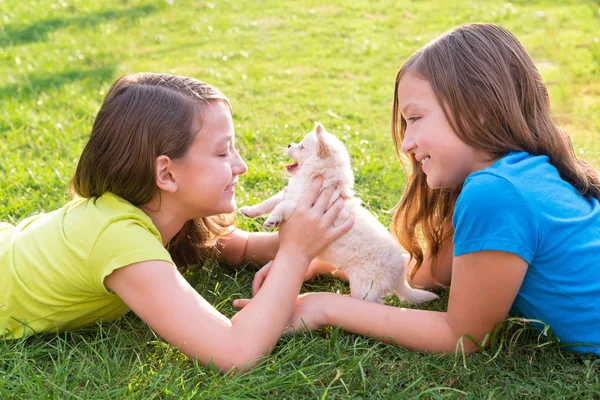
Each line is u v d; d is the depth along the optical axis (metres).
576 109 6.61
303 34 9.97
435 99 2.56
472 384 2.39
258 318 2.48
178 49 9.27
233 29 10.30
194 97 2.61
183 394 2.28
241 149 5.32
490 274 2.38
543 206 2.41
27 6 11.70
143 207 2.68
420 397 2.34
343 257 2.94
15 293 2.64
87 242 2.51
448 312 2.57
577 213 2.49
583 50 8.49
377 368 2.51
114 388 2.33
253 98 6.98
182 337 2.40
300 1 12.00
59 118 6.09
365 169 4.80
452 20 10.45
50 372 2.50
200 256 3.26
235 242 3.39
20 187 4.43
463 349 2.49
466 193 2.41
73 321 2.72
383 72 8.16
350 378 2.40
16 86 7.24
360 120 6.38
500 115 2.55
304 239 2.66
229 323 2.47
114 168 2.57
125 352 2.62
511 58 2.63
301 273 2.64
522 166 2.47
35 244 2.67
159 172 2.56
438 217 3.13
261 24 10.62
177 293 2.42
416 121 2.63
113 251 2.45
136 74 2.75
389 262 2.95
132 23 10.71
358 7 11.46
